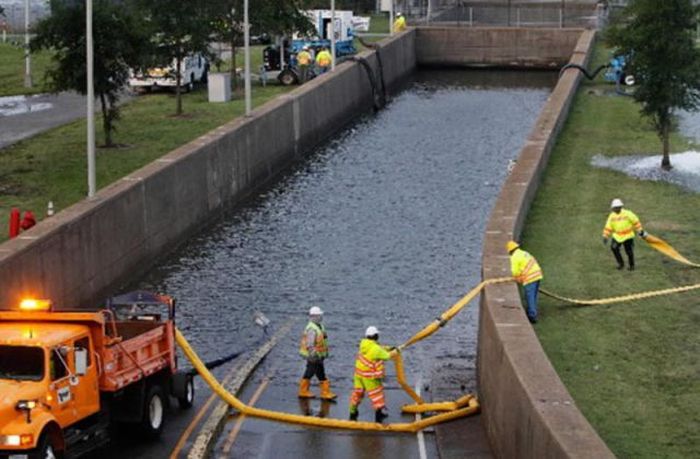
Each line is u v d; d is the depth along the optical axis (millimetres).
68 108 73438
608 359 31344
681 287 37719
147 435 29594
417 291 44625
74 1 61906
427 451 29453
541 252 41938
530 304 34219
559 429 22391
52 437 26203
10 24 105750
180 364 36406
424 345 38375
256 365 36344
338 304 43156
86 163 56719
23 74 85062
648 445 25859
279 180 66000
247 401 33312
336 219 56344
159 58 69625
